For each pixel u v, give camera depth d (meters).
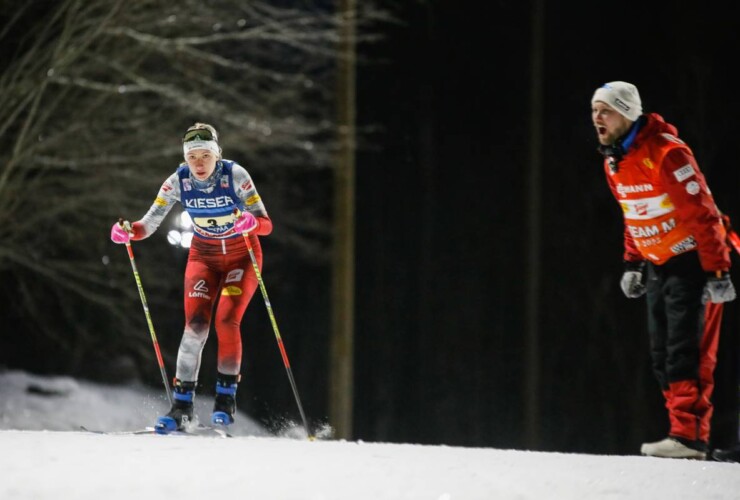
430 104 63.09
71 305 53.53
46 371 53.09
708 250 20.77
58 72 44.56
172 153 49.38
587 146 60.84
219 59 49.12
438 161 63.16
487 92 63.00
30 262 48.75
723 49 58.69
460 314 62.56
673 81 59.09
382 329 62.84
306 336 61.69
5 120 47.47
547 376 60.34
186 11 50.50
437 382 62.38
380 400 62.38
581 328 60.25
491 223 62.69
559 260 60.78
